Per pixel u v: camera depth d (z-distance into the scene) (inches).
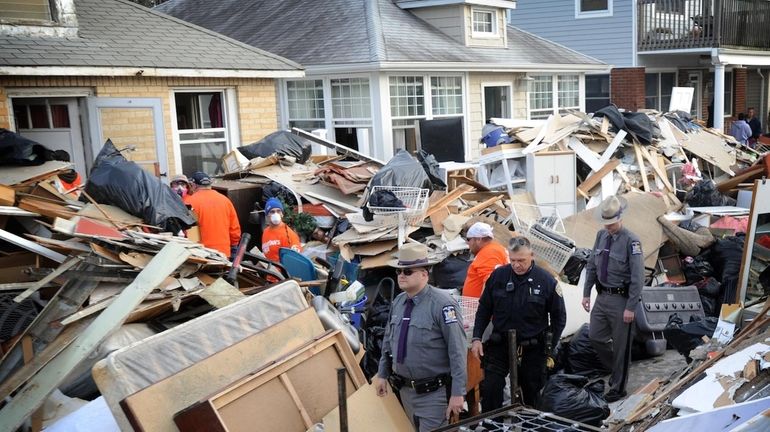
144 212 267.9
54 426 174.1
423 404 191.9
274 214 323.0
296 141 457.1
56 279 218.5
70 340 192.9
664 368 283.6
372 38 600.7
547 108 762.2
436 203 370.9
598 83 924.0
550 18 940.6
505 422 167.0
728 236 373.4
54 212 245.0
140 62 418.0
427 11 692.1
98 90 410.9
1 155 278.1
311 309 207.2
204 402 154.4
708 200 457.4
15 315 215.0
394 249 336.8
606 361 269.3
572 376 234.7
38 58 379.2
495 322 224.4
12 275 223.8
